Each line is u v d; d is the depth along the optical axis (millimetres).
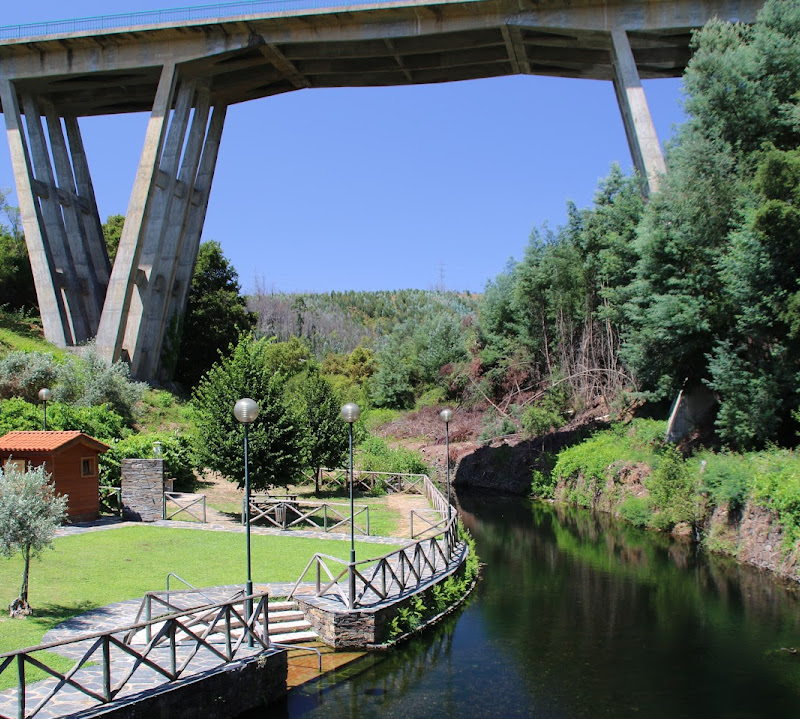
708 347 23234
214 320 49938
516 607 14562
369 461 31141
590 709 9578
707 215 22859
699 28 32812
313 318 107000
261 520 19969
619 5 33562
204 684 8398
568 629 13117
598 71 40719
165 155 40062
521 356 44188
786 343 20000
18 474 11016
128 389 31703
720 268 22078
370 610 11586
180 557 15109
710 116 23844
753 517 18281
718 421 21250
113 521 18906
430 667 11094
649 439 27531
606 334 37750
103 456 21297
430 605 13539
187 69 39625
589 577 17078
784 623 13188
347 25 36531
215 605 8938
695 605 14484
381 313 130375
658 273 23859
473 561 17562
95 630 10273
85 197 47188
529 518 26078
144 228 38156
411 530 18000
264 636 9703
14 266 47438
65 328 39406
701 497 21109
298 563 14922
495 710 9492
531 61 40062
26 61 39812
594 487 28000
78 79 41875
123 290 37219
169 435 26641
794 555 16188
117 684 8094
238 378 20203
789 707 9625
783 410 20484
